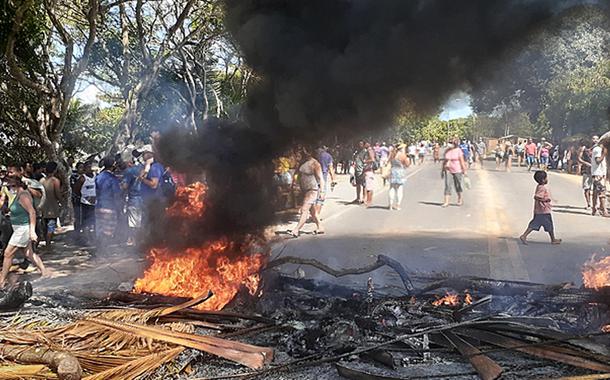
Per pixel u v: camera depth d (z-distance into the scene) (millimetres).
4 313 4645
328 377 3717
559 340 3811
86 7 15844
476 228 10797
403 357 3943
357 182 14898
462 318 4598
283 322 4555
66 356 3420
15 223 7129
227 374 3756
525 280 6570
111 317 4332
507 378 3613
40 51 13945
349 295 5406
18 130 13180
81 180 10562
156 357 3701
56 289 6340
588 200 13227
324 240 9711
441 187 19766
